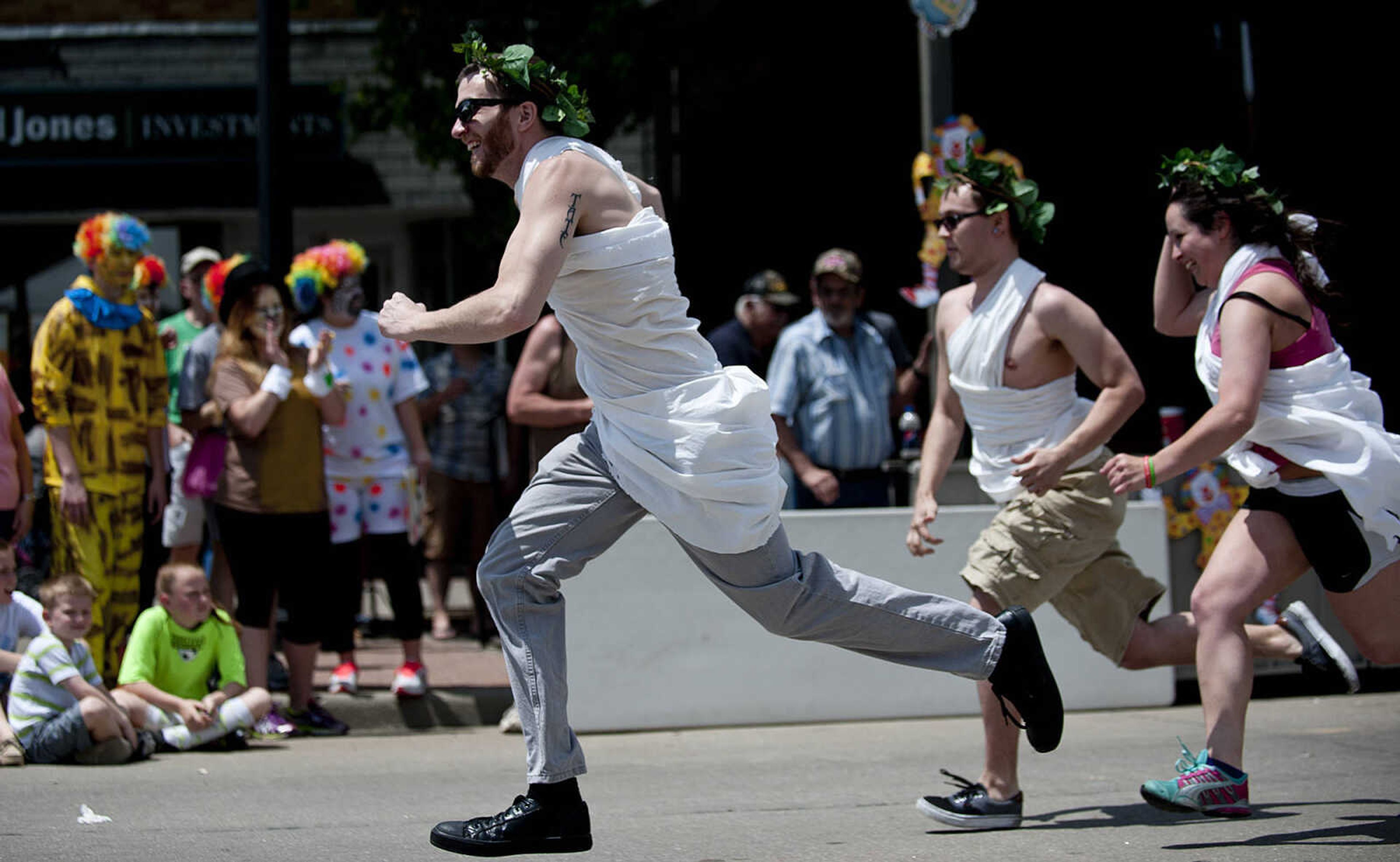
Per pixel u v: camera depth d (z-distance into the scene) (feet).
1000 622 18.70
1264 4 47.83
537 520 17.80
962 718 32.96
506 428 46.24
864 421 35.55
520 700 17.69
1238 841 19.74
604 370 17.60
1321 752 27.40
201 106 64.90
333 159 64.90
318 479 32.40
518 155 17.75
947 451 23.29
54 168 64.95
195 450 32.96
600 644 31.45
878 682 32.63
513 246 16.92
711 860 19.36
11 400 31.45
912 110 53.88
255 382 32.01
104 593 32.48
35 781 26.21
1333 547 19.86
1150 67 49.55
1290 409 19.89
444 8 53.47
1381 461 19.57
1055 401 22.24
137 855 19.69
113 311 32.71
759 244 58.18
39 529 39.60
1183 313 22.75
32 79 66.08
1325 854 18.74
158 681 30.30
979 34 50.83
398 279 69.10
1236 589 20.15
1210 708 20.08
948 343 22.98
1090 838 20.38
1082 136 50.34
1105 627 22.67
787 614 18.19
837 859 19.33
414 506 34.12
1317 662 22.02
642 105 57.41
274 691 35.88
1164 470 19.63
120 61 66.33
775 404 35.35
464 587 58.80
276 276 32.89
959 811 21.35
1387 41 46.42
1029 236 22.48
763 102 57.47
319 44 66.08
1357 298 46.21
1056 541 21.85
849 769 27.09
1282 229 20.74
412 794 24.98
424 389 36.50
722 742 30.30
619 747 29.91
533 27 54.75
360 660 40.96
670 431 17.26
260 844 20.48
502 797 24.62
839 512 31.71
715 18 54.80
